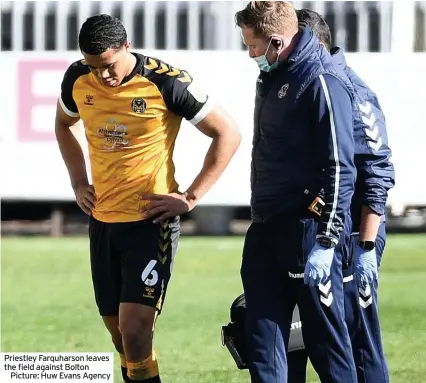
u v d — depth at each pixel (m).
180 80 16.69
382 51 44.84
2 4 46.34
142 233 16.84
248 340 16.09
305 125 15.57
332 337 15.84
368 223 16.69
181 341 25.19
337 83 15.44
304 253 15.70
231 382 21.05
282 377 15.91
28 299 31.73
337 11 44.97
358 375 17.28
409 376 21.31
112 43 15.97
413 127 44.09
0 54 44.47
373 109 16.67
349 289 16.89
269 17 15.63
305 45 15.59
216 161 17.12
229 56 44.06
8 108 44.62
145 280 16.72
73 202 53.69
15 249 44.06
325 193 15.38
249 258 16.31
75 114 17.84
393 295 32.28
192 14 45.53
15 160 44.97
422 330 26.53
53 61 44.41
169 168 17.12
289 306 16.28
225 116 17.17
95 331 26.58
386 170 16.62
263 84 16.19
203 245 44.25
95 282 17.67
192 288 33.62
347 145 15.33
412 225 51.75
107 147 16.86
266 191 15.99
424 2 44.53
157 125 16.73
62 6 46.34
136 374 16.94
